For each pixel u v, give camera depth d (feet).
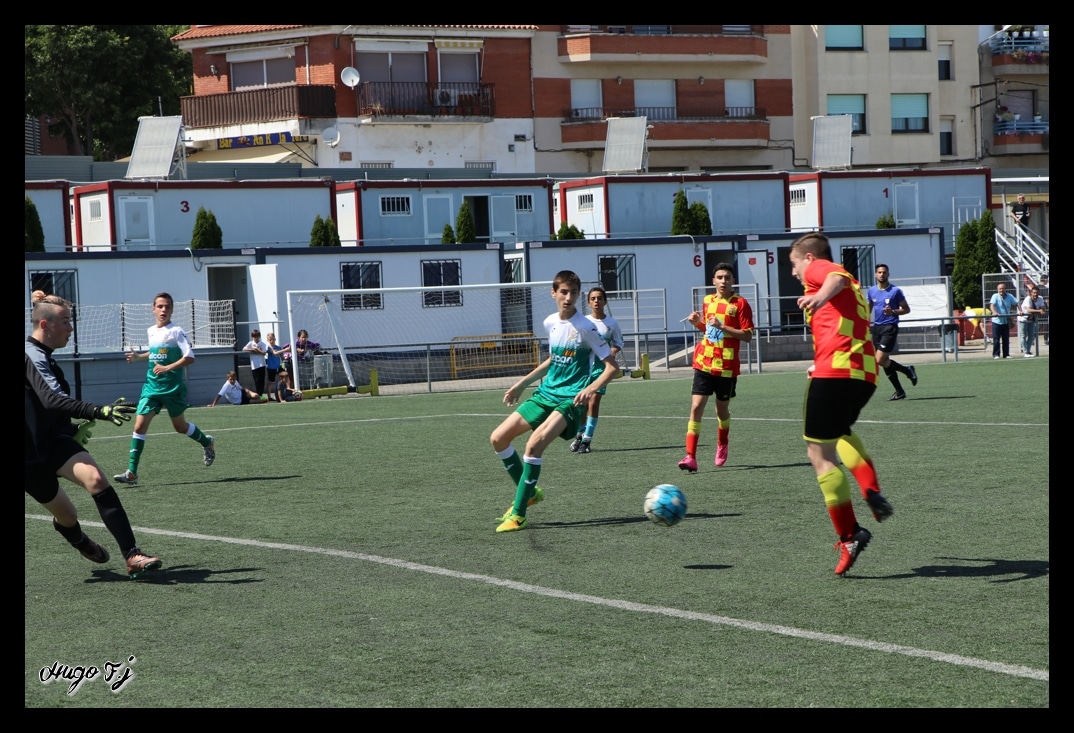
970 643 20.59
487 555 29.30
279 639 22.06
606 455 51.01
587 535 31.65
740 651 20.48
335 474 46.34
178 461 53.26
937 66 221.25
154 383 46.21
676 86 209.67
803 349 141.28
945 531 30.71
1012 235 187.11
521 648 21.02
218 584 26.78
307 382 112.16
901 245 155.43
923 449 47.83
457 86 195.93
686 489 39.73
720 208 160.25
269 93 188.14
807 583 25.35
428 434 62.85
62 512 27.50
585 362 33.91
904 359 125.08
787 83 216.33
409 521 34.71
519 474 34.27
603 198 155.02
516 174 170.09
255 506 38.50
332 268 126.52
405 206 148.56
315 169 169.58
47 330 27.04
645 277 139.95
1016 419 58.39
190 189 133.69
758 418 65.87
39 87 202.90
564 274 33.99
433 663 20.30
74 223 137.90
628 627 22.16
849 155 175.32
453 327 130.93
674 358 134.41
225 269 135.95
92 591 26.37
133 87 213.25
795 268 26.89
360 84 190.29
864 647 20.51
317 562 28.91
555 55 203.31
